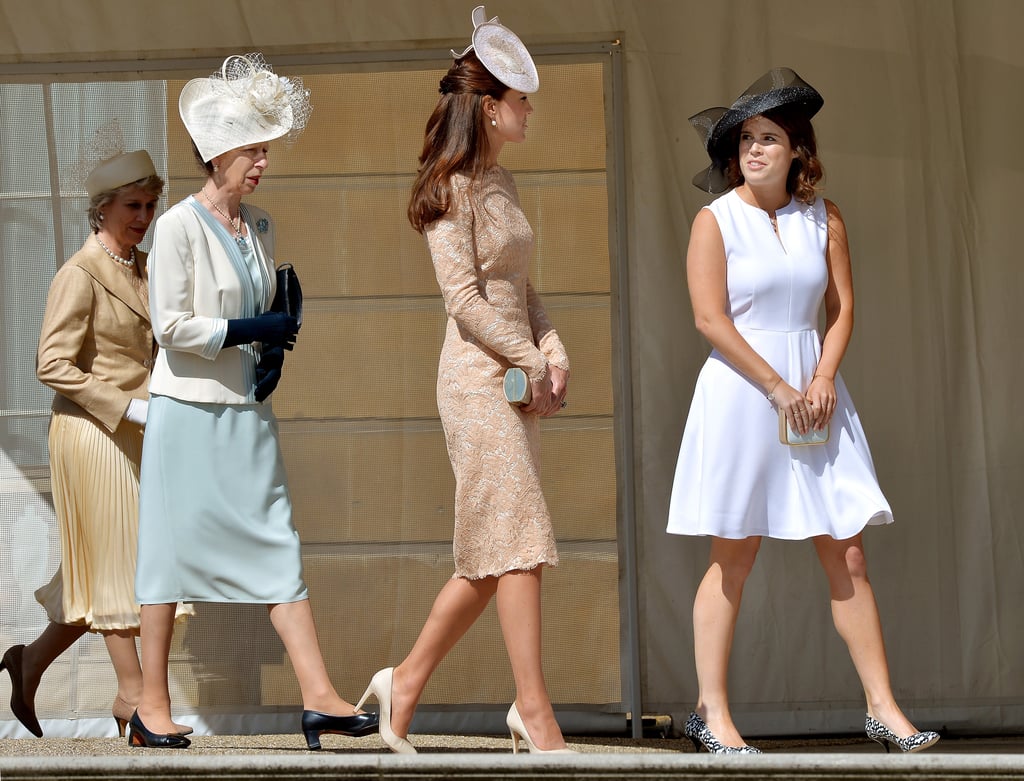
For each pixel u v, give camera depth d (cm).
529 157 1286
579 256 1283
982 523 1254
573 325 1280
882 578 1257
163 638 1055
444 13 1290
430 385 1292
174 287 1035
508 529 965
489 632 1273
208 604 1287
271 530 1056
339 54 1294
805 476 1028
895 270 1266
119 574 1166
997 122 1262
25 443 1298
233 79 1091
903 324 1264
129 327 1169
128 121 1297
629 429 1266
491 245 989
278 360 1061
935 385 1260
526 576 967
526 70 998
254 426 1062
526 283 1031
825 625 1260
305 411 1295
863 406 1262
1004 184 1261
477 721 1267
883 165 1266
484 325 969
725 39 1274
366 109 1297
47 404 1297
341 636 1280
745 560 1048
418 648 1004
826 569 1045
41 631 1289
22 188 1301
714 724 1026
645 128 1279
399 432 1291
